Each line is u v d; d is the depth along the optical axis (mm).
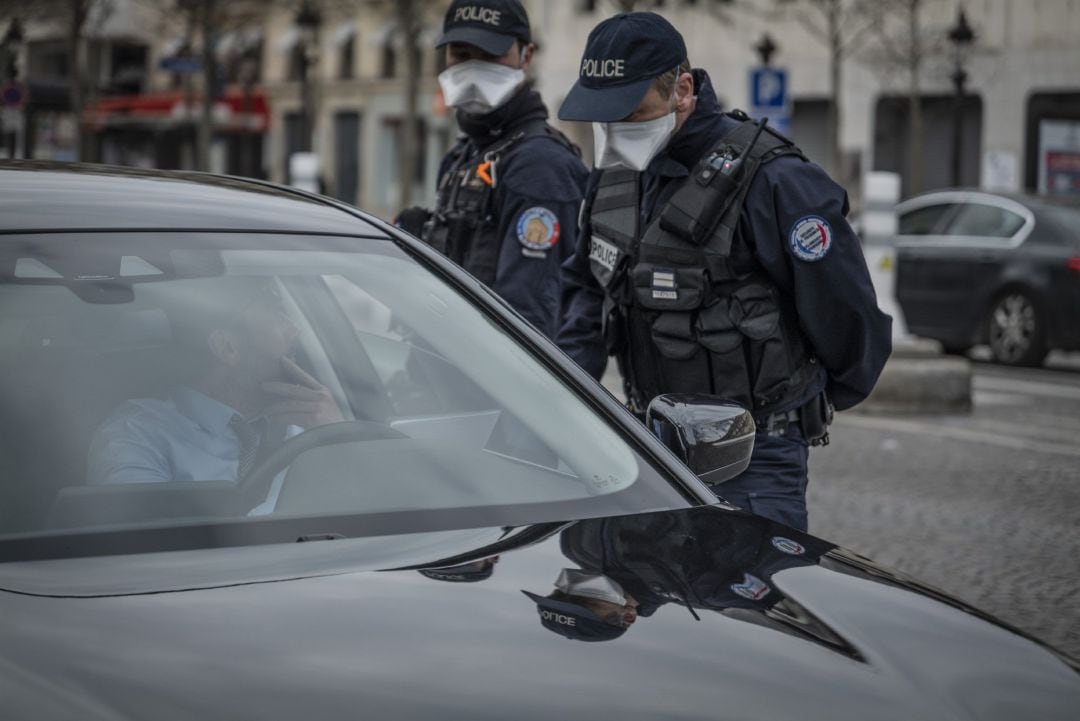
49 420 4078
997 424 18062
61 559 3682
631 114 6094
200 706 3018
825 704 3338
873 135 52250
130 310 4367
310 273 4750
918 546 11570
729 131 6273
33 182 4727
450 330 4840
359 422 4492
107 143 58656
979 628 3910
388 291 4848
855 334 6211
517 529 4094
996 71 50250
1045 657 3834
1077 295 24781
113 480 3994
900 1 46406
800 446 6359
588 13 57625
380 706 3072
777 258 6125
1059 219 25438
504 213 8102
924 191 51562
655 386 6469
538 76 58812
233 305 4520
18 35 54094
